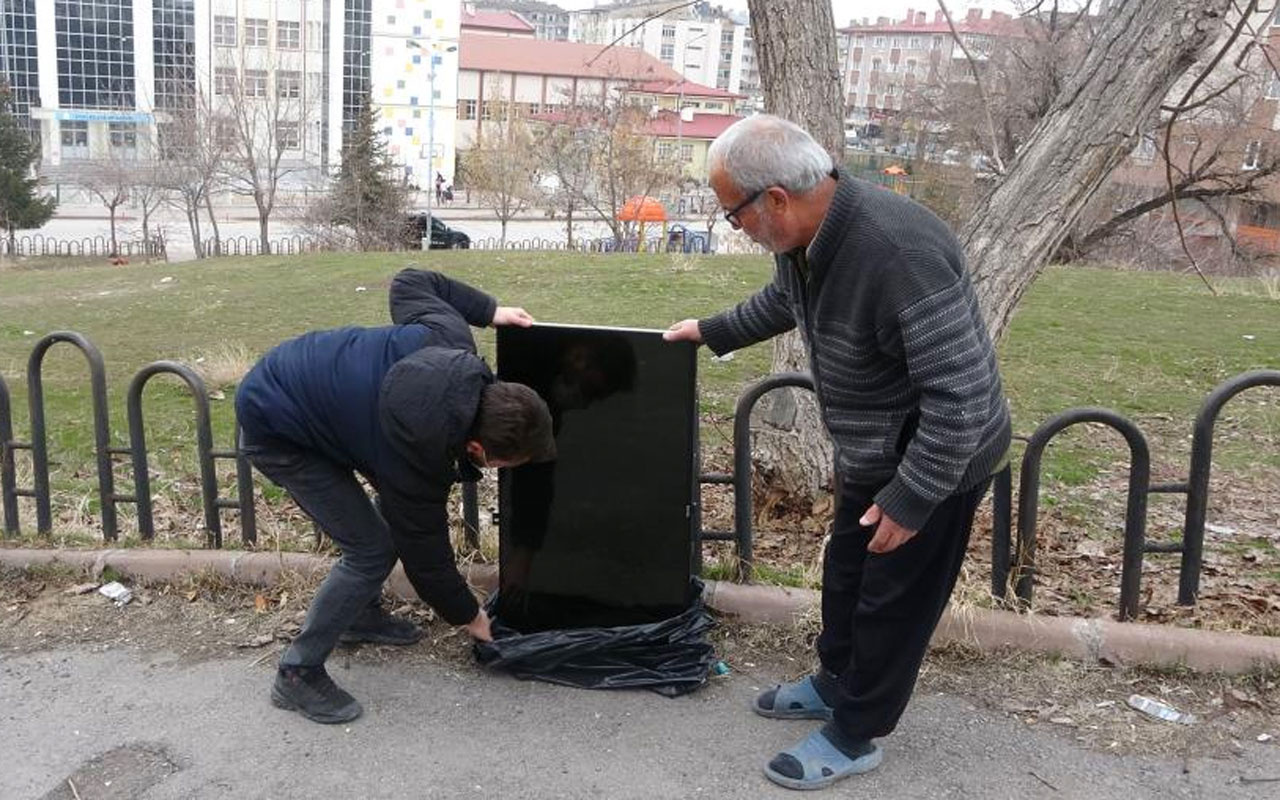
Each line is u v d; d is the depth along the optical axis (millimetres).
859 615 2977
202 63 56750
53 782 3117
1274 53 4844
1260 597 4234
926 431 2611
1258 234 20812
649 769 3186
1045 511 5523
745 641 3889
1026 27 11344
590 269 14820
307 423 3098
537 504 3660
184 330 12141
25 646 3883
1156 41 4066
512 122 39906
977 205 4516
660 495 3590
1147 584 4477
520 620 3736
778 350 5082
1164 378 8727
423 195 59719
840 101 4746
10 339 11945
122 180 38844
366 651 3811
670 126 46281
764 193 2650
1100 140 4172
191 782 3113
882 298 2605
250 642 3875
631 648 3588
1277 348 9805
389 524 3104
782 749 3283
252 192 40594
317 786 3098
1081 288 13250
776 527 5047
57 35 55031
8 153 38438
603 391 3557
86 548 4480
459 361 2971
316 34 58438
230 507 4488
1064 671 3650
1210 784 3102
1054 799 3045
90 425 7594
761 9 4664
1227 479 6195
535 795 3064
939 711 3457
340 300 13695
